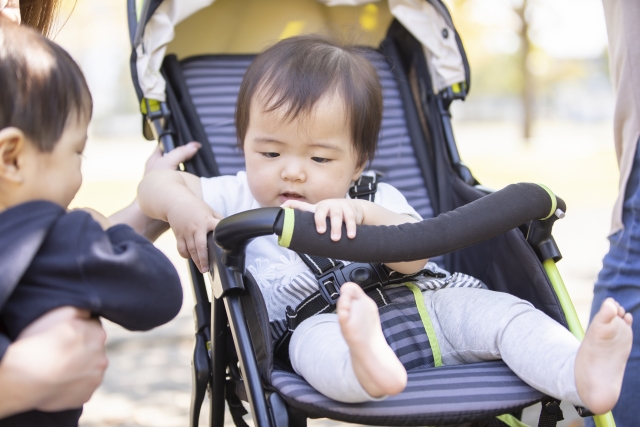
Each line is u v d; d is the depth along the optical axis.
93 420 2.75
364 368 1.21
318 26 2.38
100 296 1.17
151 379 3.22
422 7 2.32
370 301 1.23
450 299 1.65
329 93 1.75
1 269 1.09
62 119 1.21
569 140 17.47
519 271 1.72
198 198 1.79
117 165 13.10
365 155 1.90
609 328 1.25
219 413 1.64
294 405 1.32
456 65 2.28
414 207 2.26
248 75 1.86
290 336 1.64
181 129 2.14
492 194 1.44
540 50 16.59
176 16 2.07
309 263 1.71
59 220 1.18
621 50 1.93
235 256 1.42
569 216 7.51
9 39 1.20
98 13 13.55
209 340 1.77
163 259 1.29
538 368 1.36
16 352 1.11
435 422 1.29
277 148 1.76
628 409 1.91
